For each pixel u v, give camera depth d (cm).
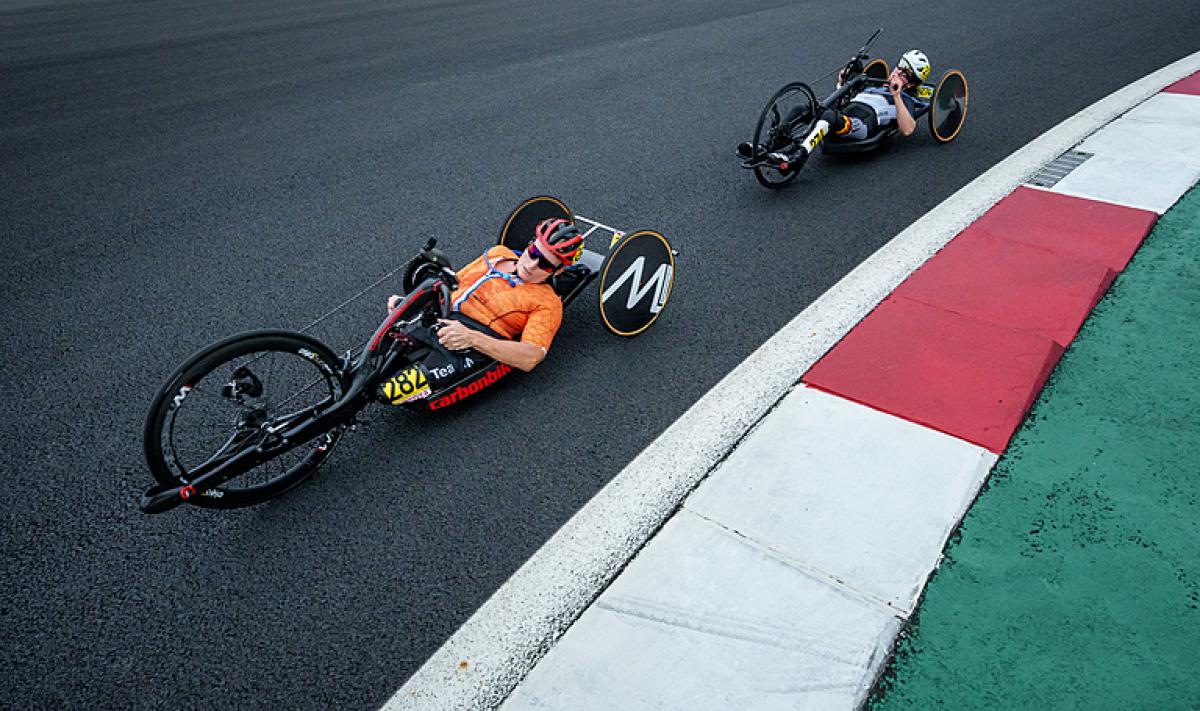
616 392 416
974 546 303
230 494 338
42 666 289
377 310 501
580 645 277
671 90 897
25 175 740
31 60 1157
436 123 834
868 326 444
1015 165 648
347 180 702
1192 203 557
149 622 304
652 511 335
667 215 602
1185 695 249
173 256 580
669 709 254
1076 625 272
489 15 1366
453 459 377
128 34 1327
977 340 421
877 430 364
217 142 809
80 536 344
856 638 272
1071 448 347
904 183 638
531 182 676
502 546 328
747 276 515
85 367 456
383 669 283
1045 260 497
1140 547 299
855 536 311
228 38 1273
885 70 752
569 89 923
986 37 1023
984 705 250
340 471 373
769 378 411
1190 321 429
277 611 307
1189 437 349
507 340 405
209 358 318
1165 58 903
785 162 586
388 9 1474
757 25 1166
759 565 302
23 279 554
